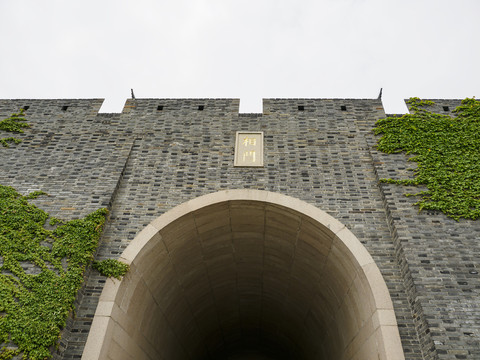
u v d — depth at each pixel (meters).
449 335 6.88
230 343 19.36
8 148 10.36
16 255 7.86
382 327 7.29
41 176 9.70
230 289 13.95
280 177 9.70
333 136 10.50
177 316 12.45
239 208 9.54
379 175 9.38
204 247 10.76
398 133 10.12
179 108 11.39
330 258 9.40
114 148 10.41
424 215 8.57
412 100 10.91
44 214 8.68
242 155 10.16
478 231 8.23
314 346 13.92
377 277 7.90
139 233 8.76
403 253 7.99
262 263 12.14
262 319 16.48
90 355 7.15
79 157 10.18
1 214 8.47
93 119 11.18
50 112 11.37
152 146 10.46
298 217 9.16
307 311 12.79
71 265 7.84
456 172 9.12
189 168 9.95
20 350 6.74
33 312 7.15
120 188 9.61
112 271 8.09
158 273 9.74
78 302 7.70
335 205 9.15
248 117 11.05
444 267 7.74
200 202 9.20
